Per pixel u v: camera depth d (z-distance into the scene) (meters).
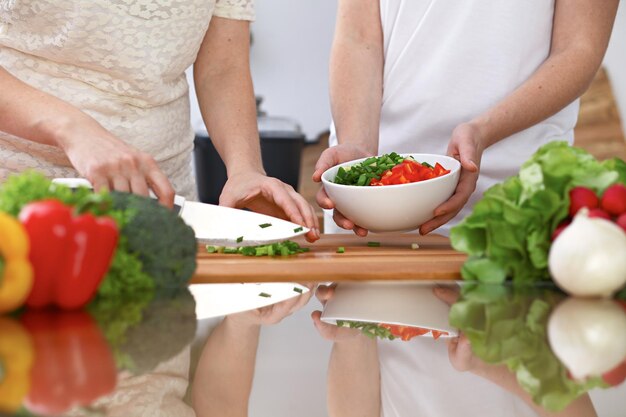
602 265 0.95
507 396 0.62
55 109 1.41
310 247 1.45
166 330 0.80
